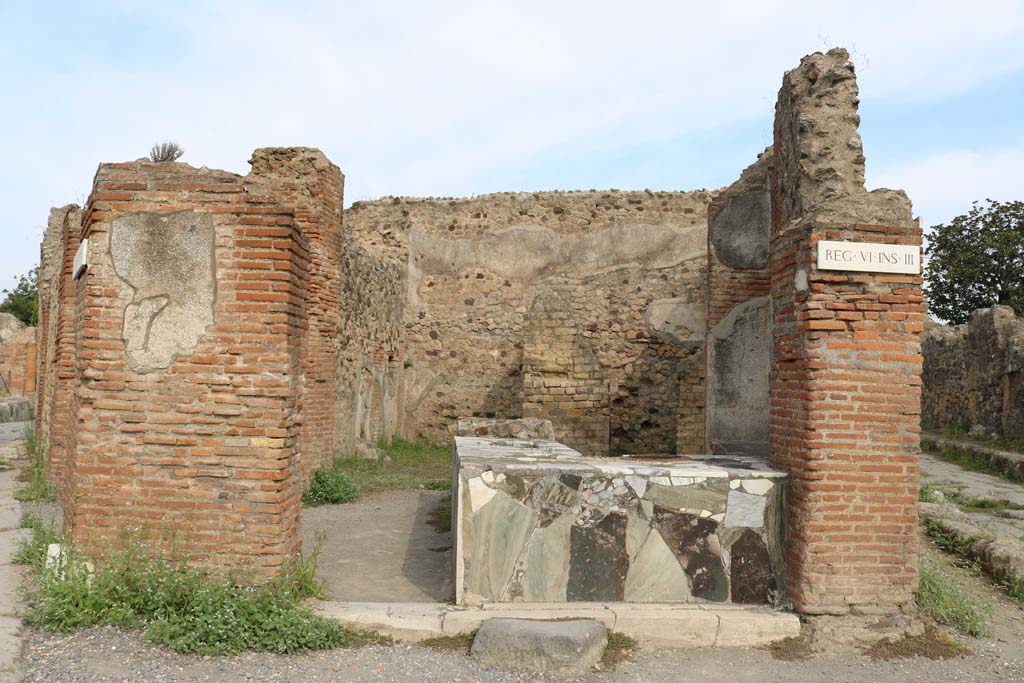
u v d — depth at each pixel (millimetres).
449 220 17031
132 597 4598
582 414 12586
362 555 6898
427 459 14070
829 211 5113
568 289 16375
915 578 4977
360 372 13602
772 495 5223
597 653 4445
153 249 4812
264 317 4785
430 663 4297
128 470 4734
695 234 16062
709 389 9414
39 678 3746
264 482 4715
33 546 5797
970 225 31719
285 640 4344
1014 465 12344
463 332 16812
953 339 19000
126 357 4770
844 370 5012
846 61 6844
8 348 25078
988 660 4621
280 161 10469
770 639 4805
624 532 5137
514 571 5059
